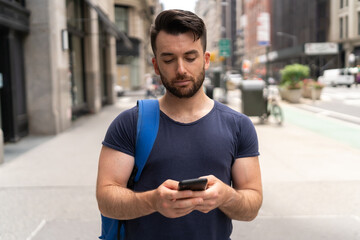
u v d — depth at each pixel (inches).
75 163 267.7
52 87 396.8
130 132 57.0
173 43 53.1
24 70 393.4
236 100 872.9
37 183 217.3
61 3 426.9
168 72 54.4
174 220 56.7
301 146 328.2
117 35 836.6
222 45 806.5
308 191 200.7
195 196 45.3
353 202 183.2
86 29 613.0
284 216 167.3
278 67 2913.4
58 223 159.6
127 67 1605.6
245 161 59.2
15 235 147.9
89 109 628.7
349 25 1930.4
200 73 55.2
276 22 2883.9
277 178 226.1
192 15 53.7
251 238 146.1
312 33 2190.0
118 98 1055.6
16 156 293.4
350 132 410.6
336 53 2048.5
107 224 61.2
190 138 56.0
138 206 50.1
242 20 4362.7
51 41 394.6
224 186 48.7
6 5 325.4
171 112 57.6
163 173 55.3
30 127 400.5
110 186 55.3
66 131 428.5
